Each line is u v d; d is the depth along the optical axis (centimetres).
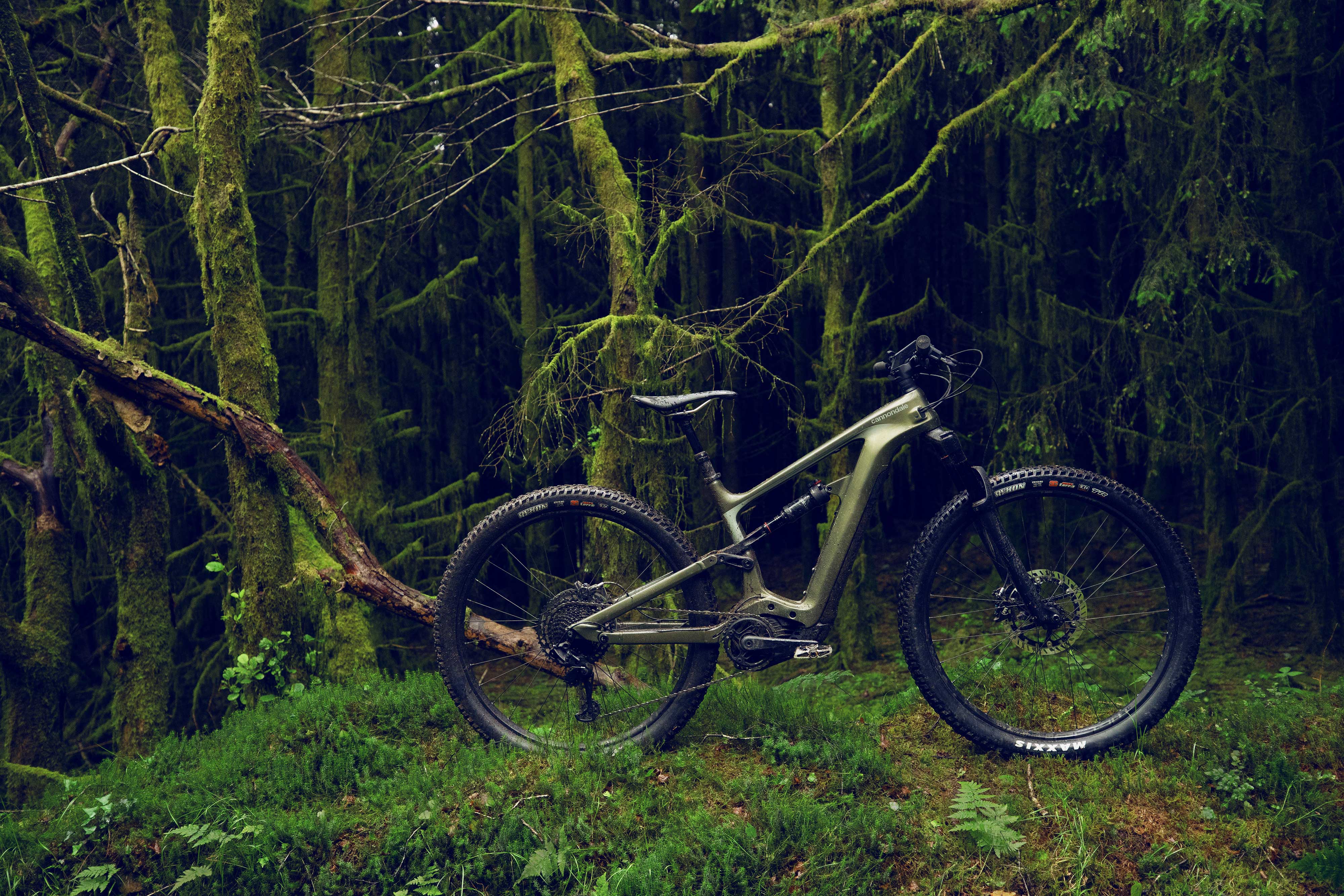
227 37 416
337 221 724
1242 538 633
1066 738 295
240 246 416
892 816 266
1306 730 313
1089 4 450
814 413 913
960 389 300
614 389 456
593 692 325
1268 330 600
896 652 746
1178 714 318
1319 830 267
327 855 271
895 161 812
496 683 511
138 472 495
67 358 438
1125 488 300
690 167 795
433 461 923
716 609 302
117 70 711
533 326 834
